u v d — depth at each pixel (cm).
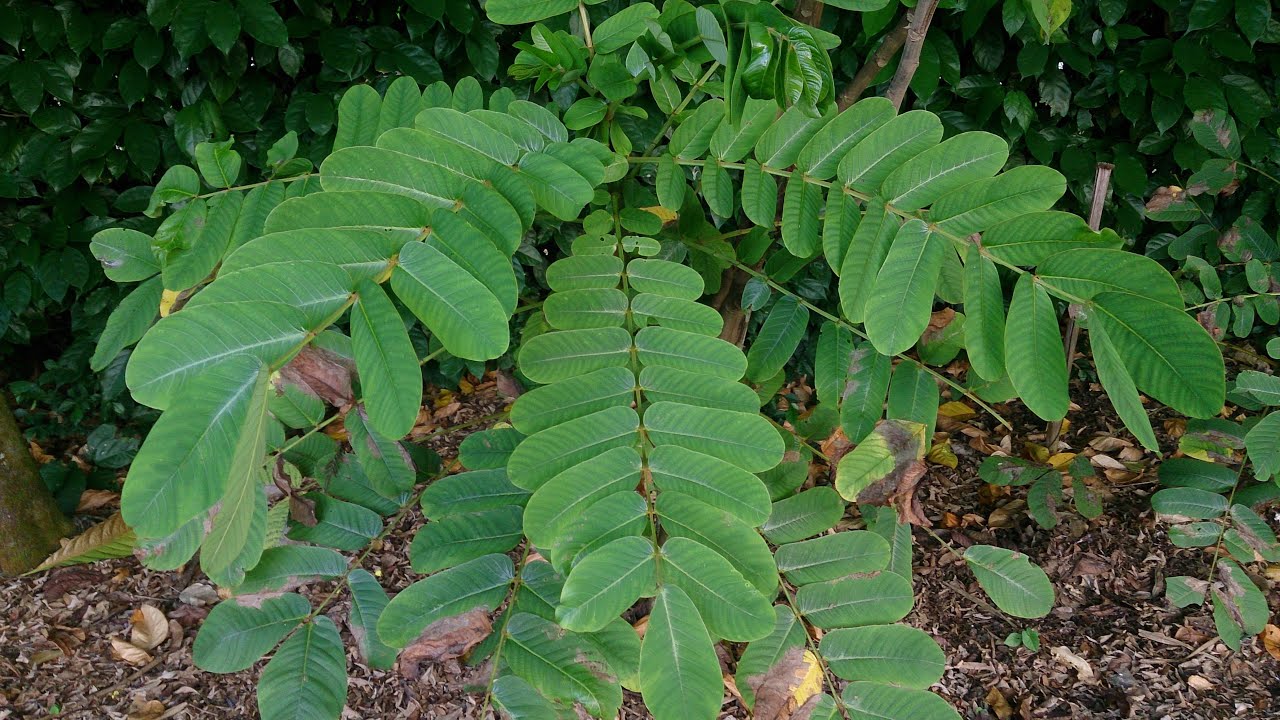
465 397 462
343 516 129
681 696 89
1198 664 311
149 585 347
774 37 110
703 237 173
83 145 376
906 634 112
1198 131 295
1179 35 432
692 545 95
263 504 95
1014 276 262
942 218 114
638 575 94
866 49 385
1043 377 106
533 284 439
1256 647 314
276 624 116
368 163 100
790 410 209
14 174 386
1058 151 441
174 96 388
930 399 160
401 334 79
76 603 338
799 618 118
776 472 150
